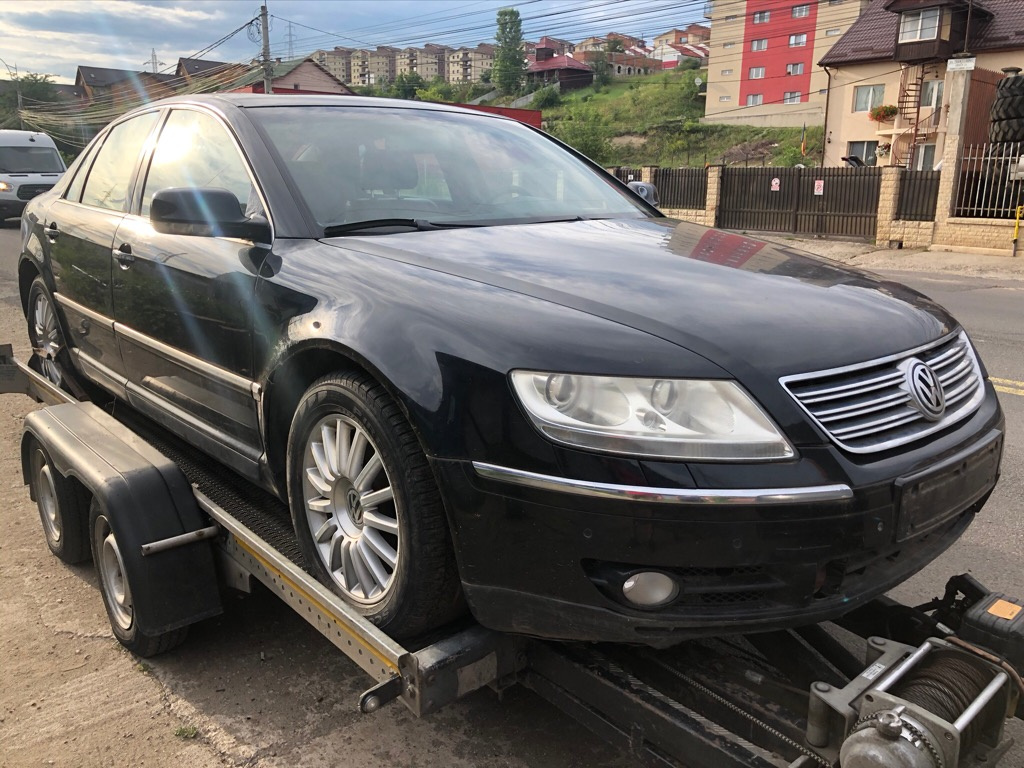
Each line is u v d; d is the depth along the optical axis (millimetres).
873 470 1948
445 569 2174
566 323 2062
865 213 20078
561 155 3947
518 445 1960
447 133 3590
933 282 13711
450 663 2070
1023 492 4355
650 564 1892
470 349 2061
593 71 106812
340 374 2373
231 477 3410
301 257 2664
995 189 17203
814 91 63281
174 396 3312
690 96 80250
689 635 1944
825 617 1962
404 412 2119
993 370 7000
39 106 68500
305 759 2445
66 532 3469
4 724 2598
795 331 2094
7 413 5805
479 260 2523
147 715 2645
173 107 3682
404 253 2578
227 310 2826
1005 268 15516
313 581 2361
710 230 3338
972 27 35938
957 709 1686
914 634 2287
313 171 3016
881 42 38844
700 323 2070
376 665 2121
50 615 3242
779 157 57031
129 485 2873
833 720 1764
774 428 1895
